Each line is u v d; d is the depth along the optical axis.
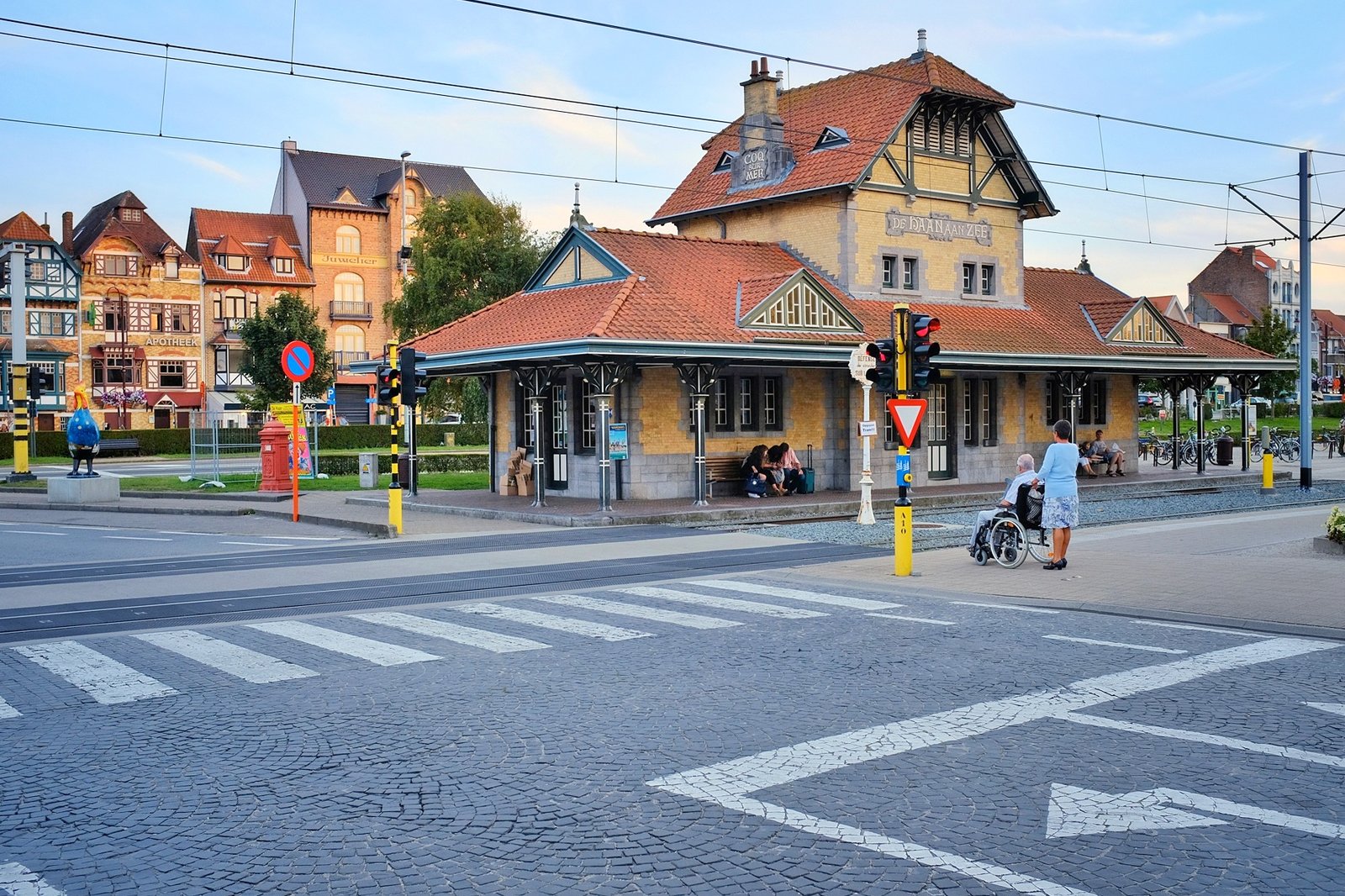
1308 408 32.50
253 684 9.47
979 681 9.23
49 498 31.14
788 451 28.78
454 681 9.50
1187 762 7.04
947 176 33.94
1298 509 26.28
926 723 7.99
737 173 35.12
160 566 18.22
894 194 32.62
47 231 72.31
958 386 33.09
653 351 24.50
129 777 7.02
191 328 76.06
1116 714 8.14
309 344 63.28
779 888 5.25
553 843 5.85
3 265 70.62
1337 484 34.47
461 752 7.45
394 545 20.80
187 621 12.77
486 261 55.59
